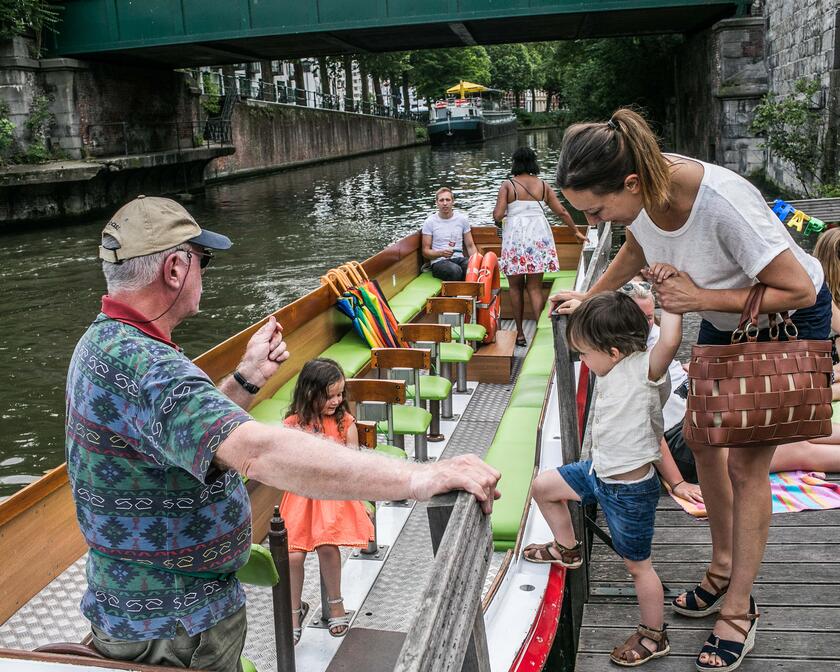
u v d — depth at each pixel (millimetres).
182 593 1593
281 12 22297
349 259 16672
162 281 1583
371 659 3277
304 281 14758
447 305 6555
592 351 2611
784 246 2166
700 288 2256
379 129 57406
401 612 3678
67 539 3451
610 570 3188
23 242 19766
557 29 24781
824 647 2586
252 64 48250
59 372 10062
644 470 2584
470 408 6500
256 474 1357
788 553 3109
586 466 2803
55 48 24297
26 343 11312
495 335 7500
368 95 63719
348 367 5895
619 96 32469
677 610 2795
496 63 91812
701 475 2637
